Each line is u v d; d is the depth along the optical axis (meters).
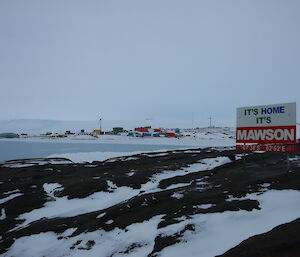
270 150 7.72
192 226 4.20
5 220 5.96
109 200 7.01
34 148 30.17
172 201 5.82
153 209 5.45
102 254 3.88
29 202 7.05
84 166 13.34
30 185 9.07
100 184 8.48
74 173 11.20
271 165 9.78
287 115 7.30
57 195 7.65
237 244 3.29
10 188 8.67
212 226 4.08
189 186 7.25
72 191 7.80
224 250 3.20
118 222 5.01
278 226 3.54
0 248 4.52
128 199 6.84
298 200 4.63
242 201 5.08
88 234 4.66
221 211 4.64
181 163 12.10
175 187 7.50
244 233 3.62
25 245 4.54
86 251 4.06
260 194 5.41
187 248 3.50
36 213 6.30
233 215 4.36
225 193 5.88
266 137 7.83
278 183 6.11
